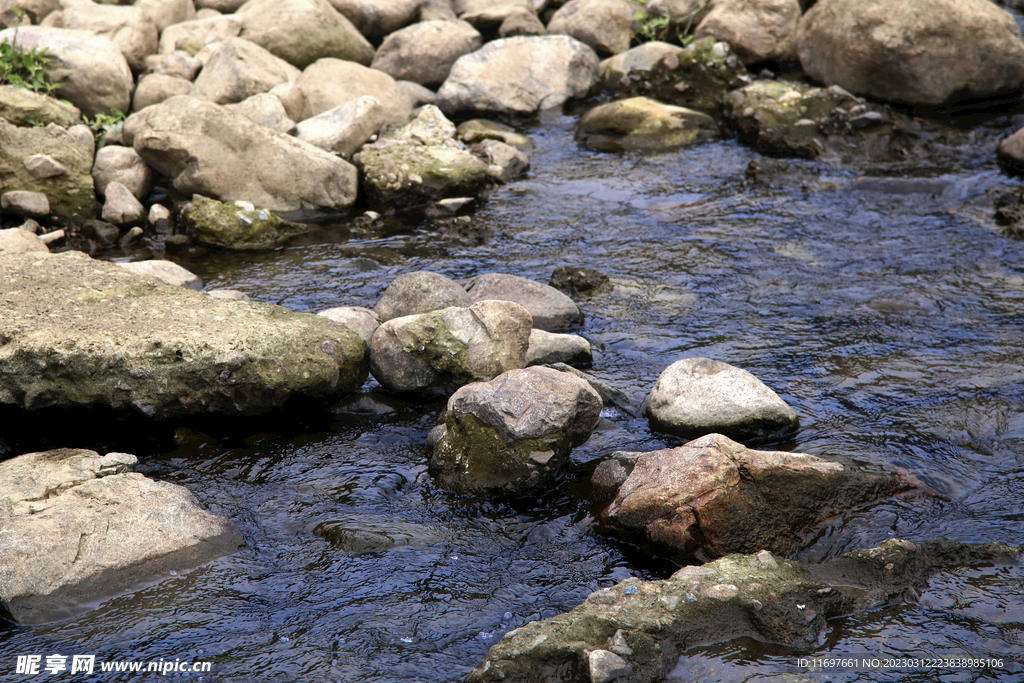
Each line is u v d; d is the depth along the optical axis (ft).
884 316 49.01
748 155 75.25
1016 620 27.78
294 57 83.51
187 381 38.01
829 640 26.81
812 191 67.21
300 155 64.49
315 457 37.47
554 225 62.69
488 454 35.09
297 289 53.01
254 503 34.37
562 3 101.09
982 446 37.32
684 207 65.26
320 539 32.32
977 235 59.06
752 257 57.00
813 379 42.96
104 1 88.22
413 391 41.91
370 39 94.84
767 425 38.09
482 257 57.77
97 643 27.43
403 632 28.17
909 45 77.41
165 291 43.68
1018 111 80.28
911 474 35.06
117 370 37.40
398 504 34.45
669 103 84.43
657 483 32.19
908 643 26.84
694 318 49.49
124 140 67.82
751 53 86.33
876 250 57.47
